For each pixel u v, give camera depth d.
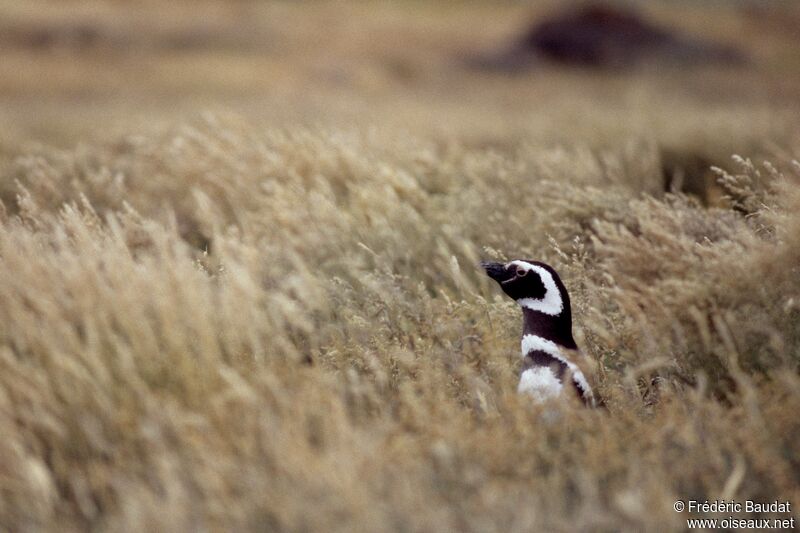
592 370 14.29
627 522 10.65
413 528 10.26
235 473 11.15
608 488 11.71
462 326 16.11
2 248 15.52
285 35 116.06
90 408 12.26
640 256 18.44
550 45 110.25
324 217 21.02
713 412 13.06
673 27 116.31
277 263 19.30
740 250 16.22
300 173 24.64
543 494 11.34
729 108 58.16
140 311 13.35
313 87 88.12
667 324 16.03
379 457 11.12
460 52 115.69
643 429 12.89
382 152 26.69
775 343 14.13
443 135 36.91
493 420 12.93
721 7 146.50
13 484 11.44
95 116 44.62
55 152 28.08
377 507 10.40
